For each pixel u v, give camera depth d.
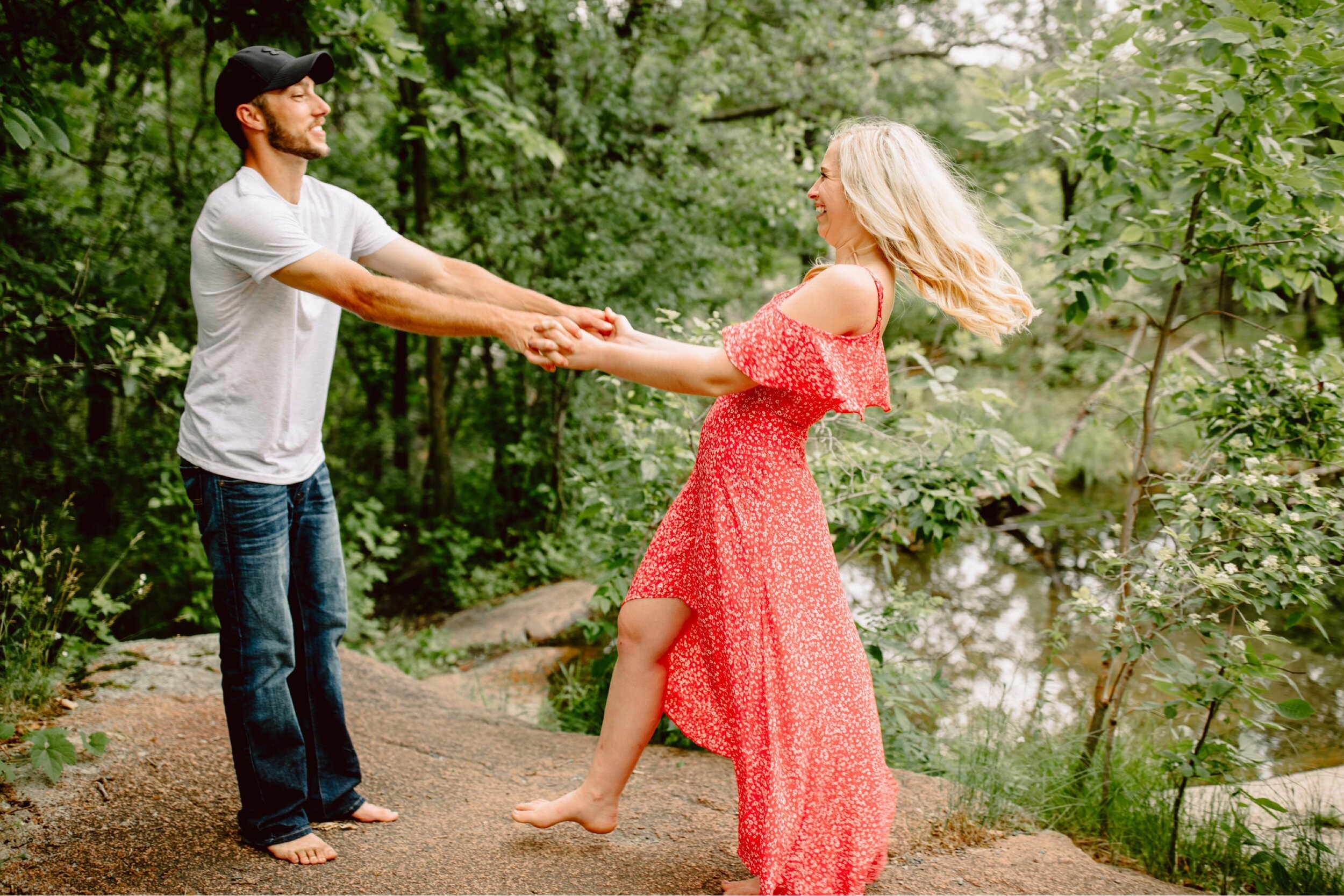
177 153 6.33
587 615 7.04
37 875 2.17
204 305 2.16
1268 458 2.82
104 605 3.82
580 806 2.31
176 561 5.91
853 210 2.11
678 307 8.31
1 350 4.35
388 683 3.64
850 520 3.46
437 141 6.80
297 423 2.28
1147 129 3.27
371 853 2.35
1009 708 4.09
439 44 8.13
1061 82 3.25
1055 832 2.76
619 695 2.29
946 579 7.46
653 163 8.74
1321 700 4.73
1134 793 3.04
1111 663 3.28
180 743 2.90
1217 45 2.71
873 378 2.09
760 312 2.08
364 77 4.56
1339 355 3.19
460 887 2.19
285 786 2.30
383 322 2.11
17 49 3.53
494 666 6.25
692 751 3.18
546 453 8.97
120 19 4.32
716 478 2.10
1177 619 2.69
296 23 3.80
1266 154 2.73
